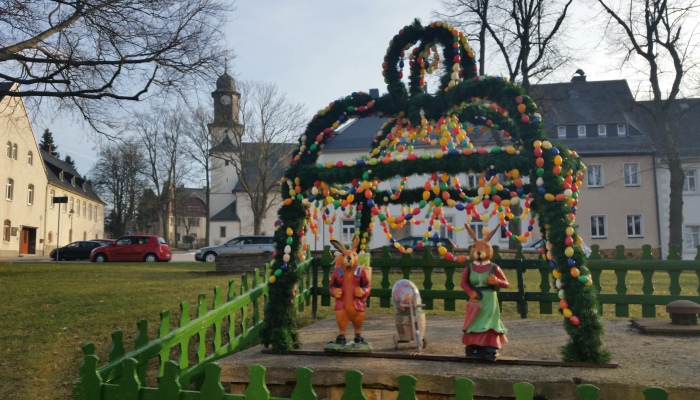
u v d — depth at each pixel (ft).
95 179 212.43
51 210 161.79
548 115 125.80
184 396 11.93
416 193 24.20
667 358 17.12
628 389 14.20
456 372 15.55
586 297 16.16
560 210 16.84
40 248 152.56
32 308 35.24
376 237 121.39
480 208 63.05
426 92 20.17
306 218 20.52
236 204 215.10
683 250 116.67
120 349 15.52
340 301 18.43
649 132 122.72
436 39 20.58
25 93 58.75
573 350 16.24
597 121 124.36
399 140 22.06
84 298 38.65
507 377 14.89
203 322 19.69
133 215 212.23
